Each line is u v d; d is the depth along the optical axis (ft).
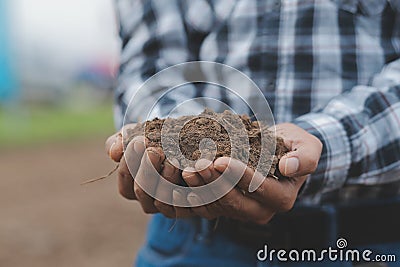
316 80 5.43
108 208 21.85
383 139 4.94
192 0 5.85
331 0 5.42
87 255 16.85
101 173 28.89
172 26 5.87
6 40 44.68
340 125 4.87
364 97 5.08
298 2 5.45
